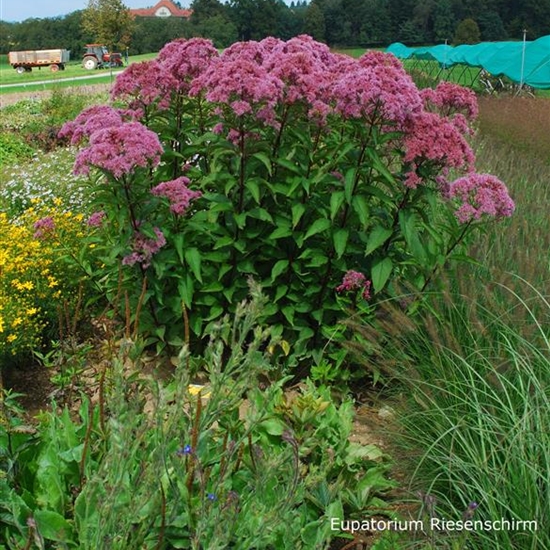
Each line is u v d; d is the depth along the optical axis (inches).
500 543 130.5
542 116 641.0
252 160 209.3
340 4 2935.5
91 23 2498.8
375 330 184.1
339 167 203.5
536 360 169.8
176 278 213.6
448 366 173.8
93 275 231.6
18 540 118.0
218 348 105.4
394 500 159.9
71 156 453.7
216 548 93.0
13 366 221.9
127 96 236.4
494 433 141.6
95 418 143.4
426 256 196.1
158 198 203.8
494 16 2716.5
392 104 180.9
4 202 372.2
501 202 190.2
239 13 2987.2
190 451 104.3
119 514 104.1
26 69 2485.2
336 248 193.3
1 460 134.7
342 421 168.9
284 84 196.7
